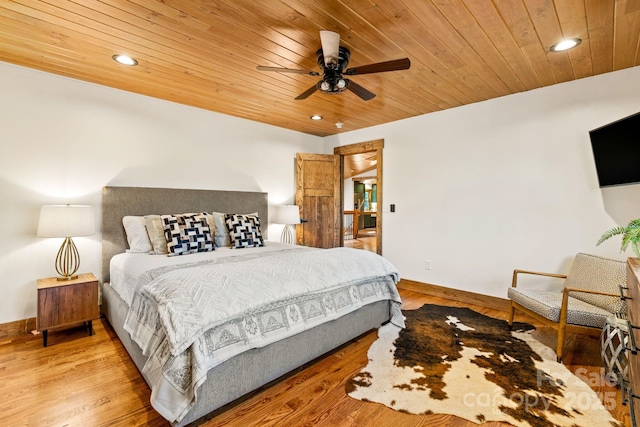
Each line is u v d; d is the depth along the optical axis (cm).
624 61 255
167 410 149
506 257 340
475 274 364
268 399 184
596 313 220
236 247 333
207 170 393
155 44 227
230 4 179
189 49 234
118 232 314
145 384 195
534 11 187
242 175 430
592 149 274
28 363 220
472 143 362
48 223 252
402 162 430
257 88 314
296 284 210
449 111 382
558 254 306
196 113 381
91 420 163
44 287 246
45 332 246
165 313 158
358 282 259
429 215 404
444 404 178
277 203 472
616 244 274
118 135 322
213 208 388
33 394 184
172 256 280
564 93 299
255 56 246
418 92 323
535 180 319
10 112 265
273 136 466
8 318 265
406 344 256
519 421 164
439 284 396
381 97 338
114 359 226
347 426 162
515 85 305
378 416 169
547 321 240
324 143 539
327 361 229
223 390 167
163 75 283
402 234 432
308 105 368
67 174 293
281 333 193
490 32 210
